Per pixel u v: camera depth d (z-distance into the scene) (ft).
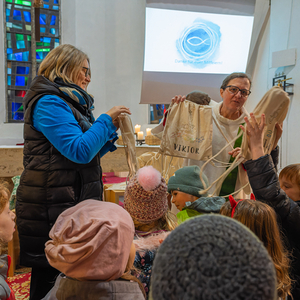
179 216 4.14
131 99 19.92
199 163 5.66
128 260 2.70
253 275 0.95
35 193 3.74
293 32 11.69
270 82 12.90
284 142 12.07
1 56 19.03
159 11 13.64
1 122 18.78
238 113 5.57
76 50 4.26
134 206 3.31
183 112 5.30
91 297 2.36
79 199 3.94
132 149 4.79
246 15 13.80
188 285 0.95
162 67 14.15
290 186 4.41
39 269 3.92
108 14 19.51
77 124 3.78
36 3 13.16
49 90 3.77
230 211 3.36
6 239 3.14
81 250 2.23
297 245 3.70
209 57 14.19
